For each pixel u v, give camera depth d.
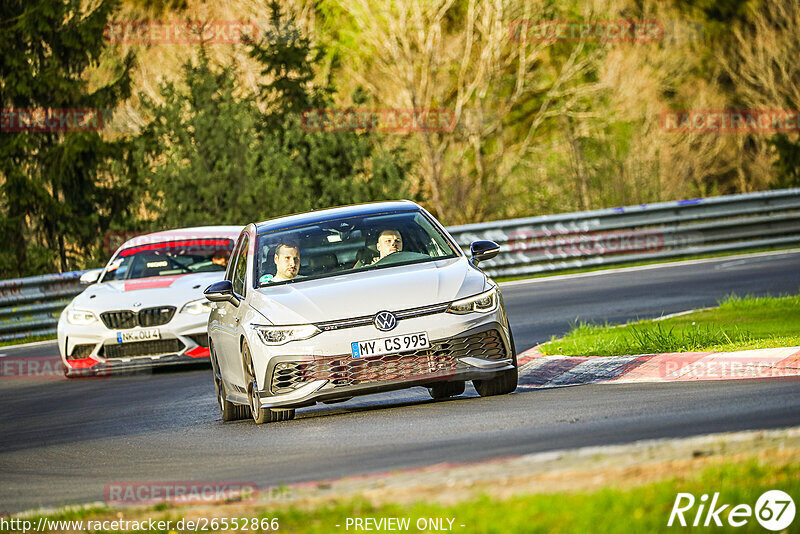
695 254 85.38
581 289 70.56
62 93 111.12
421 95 139.75
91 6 117.81
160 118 98.50
